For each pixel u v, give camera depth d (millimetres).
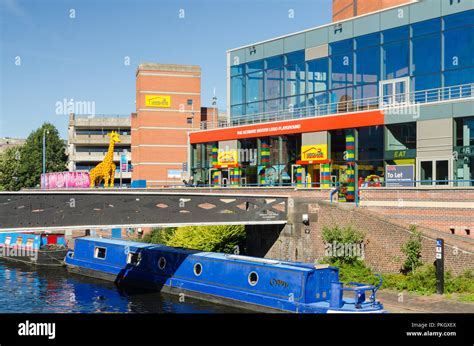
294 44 43188
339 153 38219
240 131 44531
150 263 31562
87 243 36344
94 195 26750
